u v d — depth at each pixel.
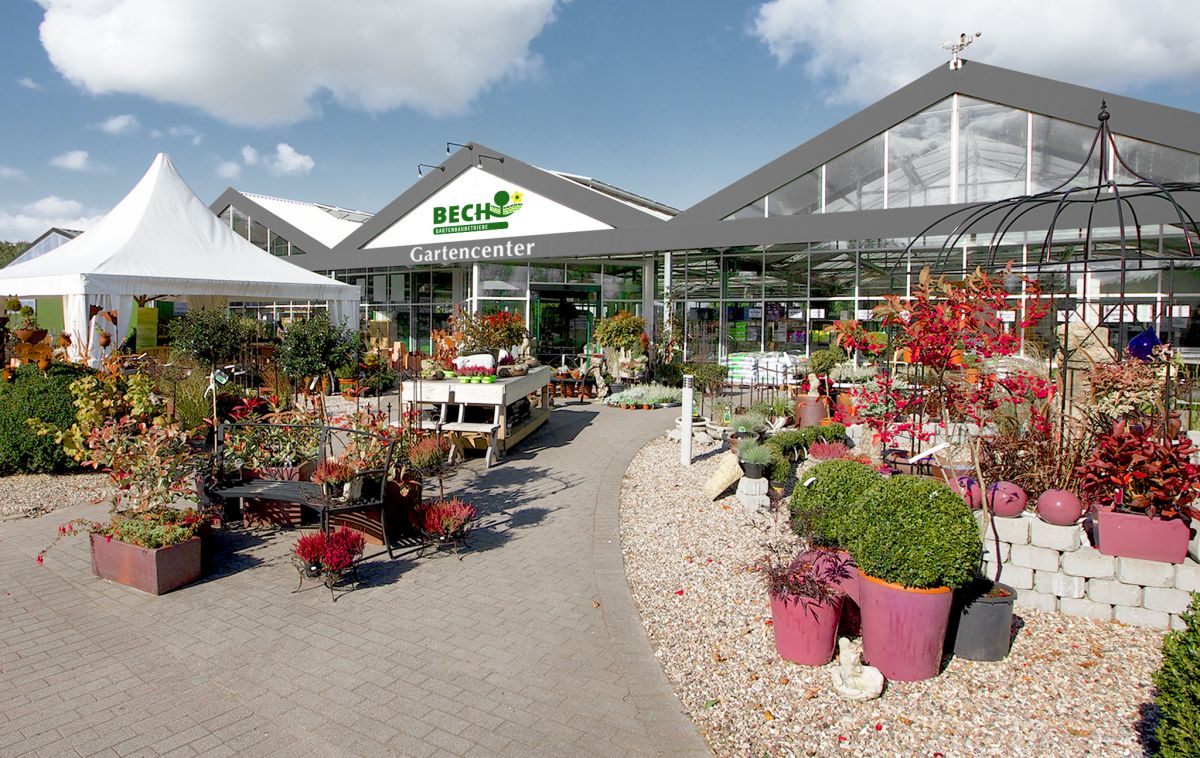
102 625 4.12
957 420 5.21
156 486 4.96
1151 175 12.28
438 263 20.14
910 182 14.27
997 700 3.40
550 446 9.74
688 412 8.34
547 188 18.09
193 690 3.43
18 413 7.22
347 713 3.26
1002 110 13.45
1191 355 10.89
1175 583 4.15
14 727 3.09
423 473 6.39
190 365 11.31
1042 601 4.42
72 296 11.02
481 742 3.06
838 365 11.91
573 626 4.21
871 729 3.17
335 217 27.33
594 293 19.48
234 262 14.14
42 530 5.80
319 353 13.85
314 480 5.62
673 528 6.06
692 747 3.05
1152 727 3.17
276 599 4.53
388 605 4.47
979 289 4.39
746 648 3.92
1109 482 4.43
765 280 16.16
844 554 4.16
